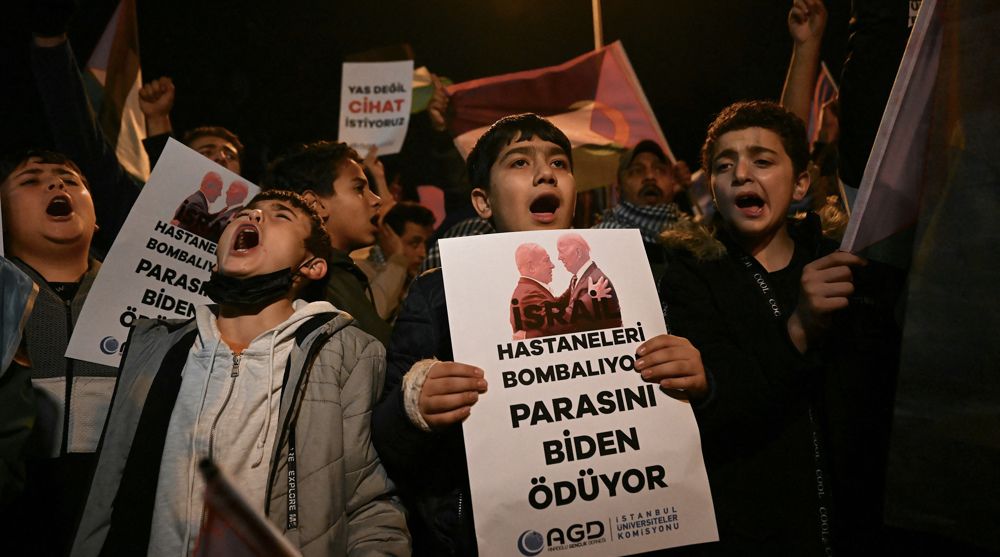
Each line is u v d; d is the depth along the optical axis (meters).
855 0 2.07
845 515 1.64
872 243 1.55
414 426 1.51
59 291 2.10
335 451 1.61
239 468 1.55
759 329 1.70
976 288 1.40
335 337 1.77
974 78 1.46
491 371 1.50
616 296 1.63
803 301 1.57
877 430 1.69
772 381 1.60
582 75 4.31
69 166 2.22
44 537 1.85
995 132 1.43
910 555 1.67
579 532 1.41
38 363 1.98
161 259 2.10
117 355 1.99
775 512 1.59
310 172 2.62
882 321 1.73
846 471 1.64
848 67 2.04
